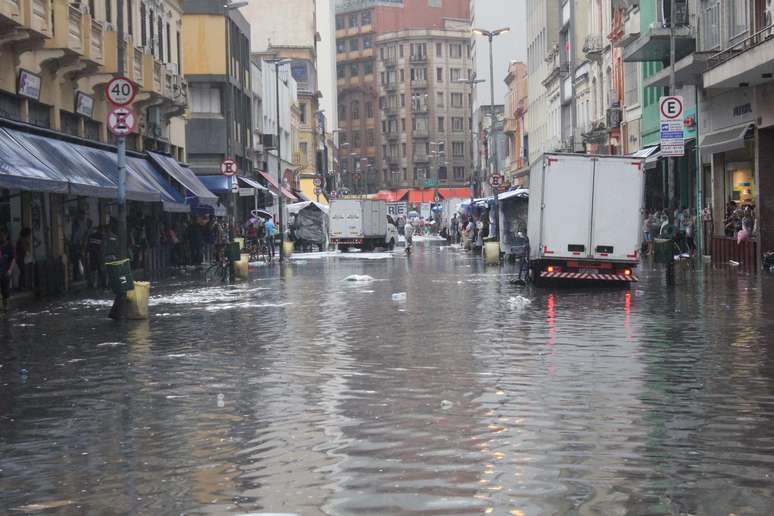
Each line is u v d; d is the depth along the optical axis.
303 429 13.24
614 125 82.38
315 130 172.00
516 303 31.86
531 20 137.75
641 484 10.25
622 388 15.94
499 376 17.34
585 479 10.48
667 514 9.24
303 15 162.62
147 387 16.95
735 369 17.67
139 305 29.36
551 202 39.03
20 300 37.75
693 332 23.12
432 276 49.03
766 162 48.16
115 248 46.28
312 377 17.66
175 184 63.31
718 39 54.50
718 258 52.75
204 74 89.00
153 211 64.25
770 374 17.09
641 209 38.88
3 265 34.16
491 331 24.34
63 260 43.59
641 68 74.75
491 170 168.38
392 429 13.12
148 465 11.48
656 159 65.69
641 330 23.75
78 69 45.69
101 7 50.62
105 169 45.94
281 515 9.45
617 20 81.62
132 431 13.41
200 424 13.74
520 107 149.25
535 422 13.38
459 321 26.92
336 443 12.38
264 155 115.94
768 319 25.52
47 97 43.50
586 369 17.94
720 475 10.59
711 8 55.62
